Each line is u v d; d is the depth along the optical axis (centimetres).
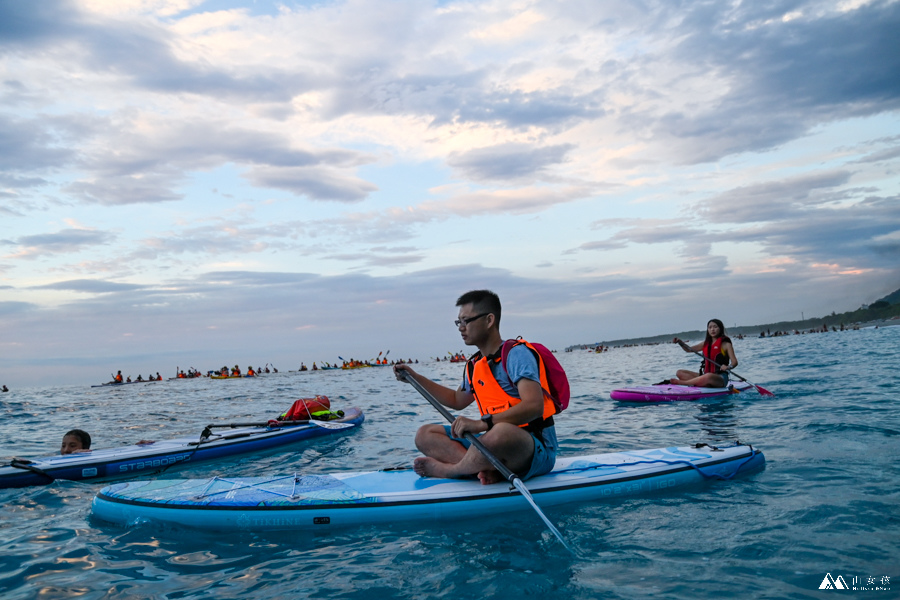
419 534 281
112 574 244
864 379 888
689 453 388
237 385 2242
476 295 327
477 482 333
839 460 391
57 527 321
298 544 275
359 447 594
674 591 204
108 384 3372
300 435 652
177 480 359
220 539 287
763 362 1509
